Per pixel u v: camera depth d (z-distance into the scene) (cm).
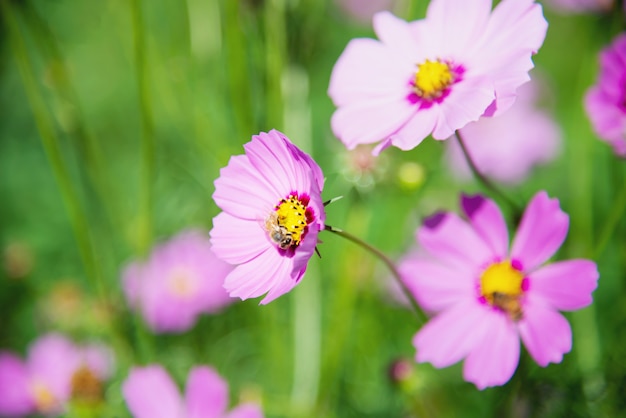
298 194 49
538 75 89
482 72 49
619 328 59
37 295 79
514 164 83
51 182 93
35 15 64
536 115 86
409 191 60
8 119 99
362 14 92
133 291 71
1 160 96
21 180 94
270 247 49
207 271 74
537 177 83
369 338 69
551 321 49
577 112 67
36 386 71
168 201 76
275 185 49
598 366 59
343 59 52
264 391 70
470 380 50
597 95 53
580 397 57
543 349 49
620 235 60
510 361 50
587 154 65
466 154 51
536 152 84
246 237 49
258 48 64
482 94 47
